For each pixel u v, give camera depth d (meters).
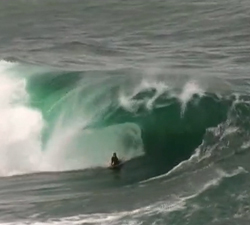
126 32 129.62
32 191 63.94
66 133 72.06
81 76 79.25
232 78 86.88
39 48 119.75
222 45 115.19
